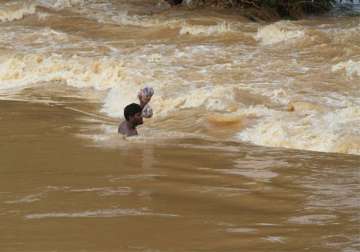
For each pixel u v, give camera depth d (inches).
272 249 435.2
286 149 767.7
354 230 475.2
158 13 1993.1
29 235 462.9
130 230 474.0
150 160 700.7
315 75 1182.3
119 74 1203.9
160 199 556.7
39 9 1985.7
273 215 513.3
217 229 477.4
